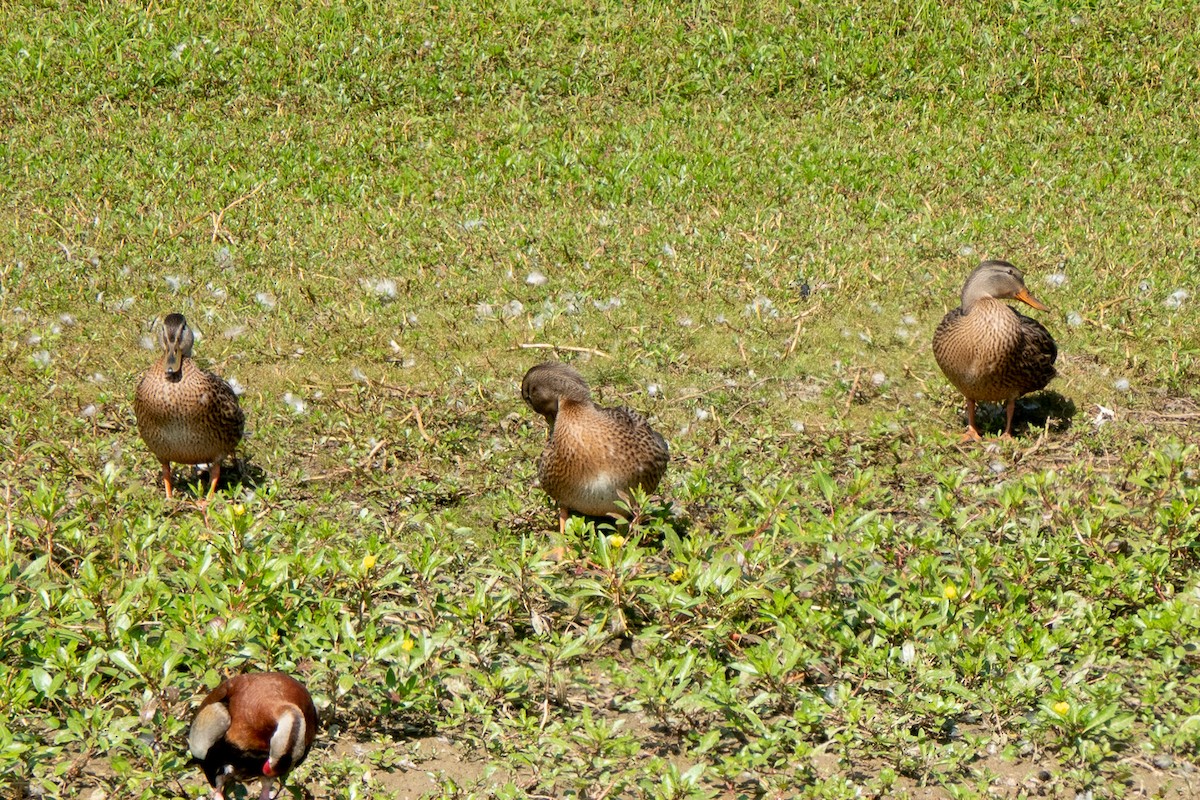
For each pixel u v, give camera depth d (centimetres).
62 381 1377
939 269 1709
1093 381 1467
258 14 2358
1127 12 2411
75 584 902
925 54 2339
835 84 2291
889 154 2077
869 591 951
